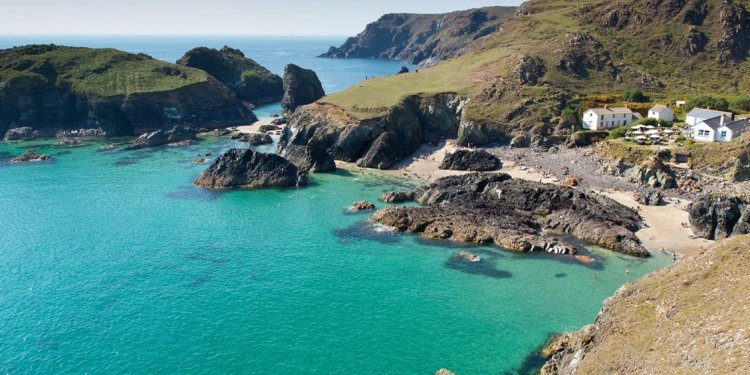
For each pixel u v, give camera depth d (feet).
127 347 202.69
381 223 331.36
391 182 428.15
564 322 220.64
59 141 586.45
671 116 494.18
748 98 501.97
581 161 432.25
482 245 298.76
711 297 151.64
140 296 241.96
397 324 220.23
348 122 500.74
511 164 441.68
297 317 225.35
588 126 498.28
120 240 308.60
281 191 406.21
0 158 506.48
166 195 396.16
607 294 243.19
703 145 397.80
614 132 461.37
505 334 212.64
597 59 619.67
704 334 137.59
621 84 586.45
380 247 298.56
